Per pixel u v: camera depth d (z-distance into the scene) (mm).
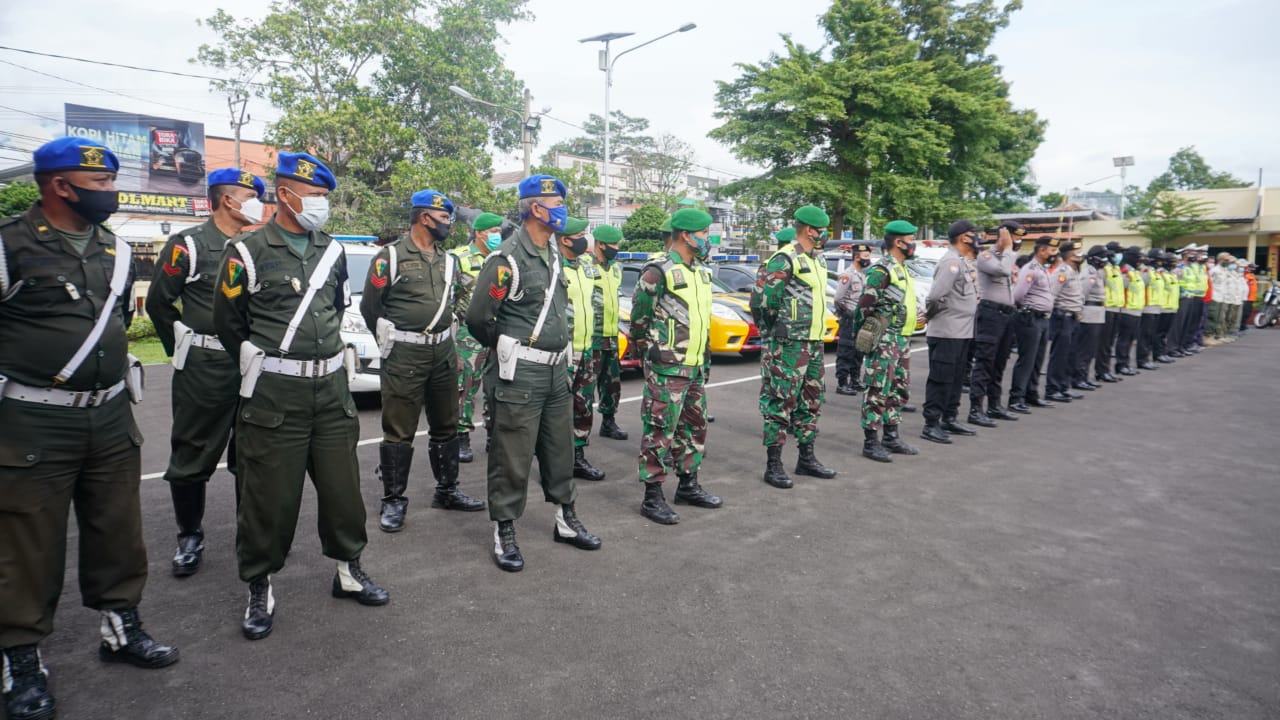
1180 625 3291
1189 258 14328
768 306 5188
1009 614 3373
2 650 2553
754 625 3234
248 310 3090
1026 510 4824
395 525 4359
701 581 3688
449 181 26312
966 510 4816
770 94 24656
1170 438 6867
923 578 3748
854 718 2582
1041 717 2607
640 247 38750
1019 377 8023
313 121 24828
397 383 4355
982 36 31172
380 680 2777
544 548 4121
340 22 27078
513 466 3785
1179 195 30234
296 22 26141
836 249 15078
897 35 26094
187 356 3688
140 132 35375
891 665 2928
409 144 27328
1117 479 5535
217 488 5113
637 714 2580
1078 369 9609
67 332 2592
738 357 12227
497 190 30188
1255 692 2781
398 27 27188
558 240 5367
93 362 2654
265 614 3137
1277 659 3016
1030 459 6113
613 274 6602
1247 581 3758
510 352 3746
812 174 25203
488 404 3916
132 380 2893
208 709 2600
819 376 5496
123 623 2855
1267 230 27922
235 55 26219
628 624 3232
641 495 5125
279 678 2791
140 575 2910
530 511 4746
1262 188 28094
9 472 2520
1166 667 2945
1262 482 5469
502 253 3762
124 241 2842
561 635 3131
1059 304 8594
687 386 4684
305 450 3160
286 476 3096
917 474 5660
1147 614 3391
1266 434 7027
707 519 4625
